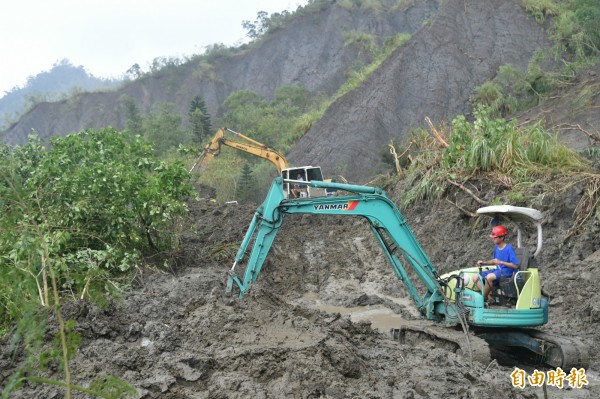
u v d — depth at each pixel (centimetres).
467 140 1758
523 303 880
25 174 1393
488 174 1642
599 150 1697
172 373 689
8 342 733
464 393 687
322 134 4297
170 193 1411
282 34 7800
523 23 4247
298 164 4147
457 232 1571
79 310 838
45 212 1253
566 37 3809
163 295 1174
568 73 3391
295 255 1755
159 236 1456
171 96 7731
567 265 1272
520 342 908
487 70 4134
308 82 7125
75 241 1280
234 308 884
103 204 1317
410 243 1038
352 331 933
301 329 807
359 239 1856
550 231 1379
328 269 1648
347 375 716
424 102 4131
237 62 7925
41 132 7894
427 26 4606
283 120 5275
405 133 3941
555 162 1574
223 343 790
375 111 4156
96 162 1335
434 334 923
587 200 1368
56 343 419
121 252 1268
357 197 1040
